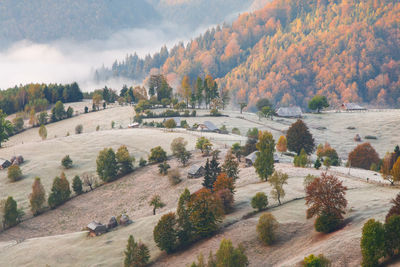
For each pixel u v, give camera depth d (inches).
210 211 2623.0
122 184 4569.4
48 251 2901.1
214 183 3223.4
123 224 3228.3
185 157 4783.5
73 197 4421.8
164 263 2461.9
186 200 2763.3
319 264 1596.9
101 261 2583.7
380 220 2010.3
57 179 4318.4
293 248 2135.8
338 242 1907.0
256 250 2246.6
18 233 3700.8
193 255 2412.6
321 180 2260.1
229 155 3868.1
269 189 3272.6
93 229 3070.9
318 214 2234.3
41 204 4109.3
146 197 4089.6
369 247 1617.9
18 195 4458.7
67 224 3823.8
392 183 2957.7
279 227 2394.2
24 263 2758.4
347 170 4143.7
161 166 4606.3
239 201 3127.5
